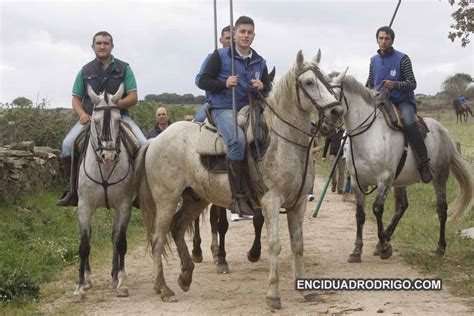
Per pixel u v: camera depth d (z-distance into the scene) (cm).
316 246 1024
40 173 1358
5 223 1026
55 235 1060
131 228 1195
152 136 1026
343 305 663
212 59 699
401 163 897
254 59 702
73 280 820
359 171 888
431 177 905
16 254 884
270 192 657
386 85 885
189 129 739
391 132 880
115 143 694
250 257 866
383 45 906
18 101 1700
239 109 699
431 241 1008
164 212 738
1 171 1152
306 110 646
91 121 718
